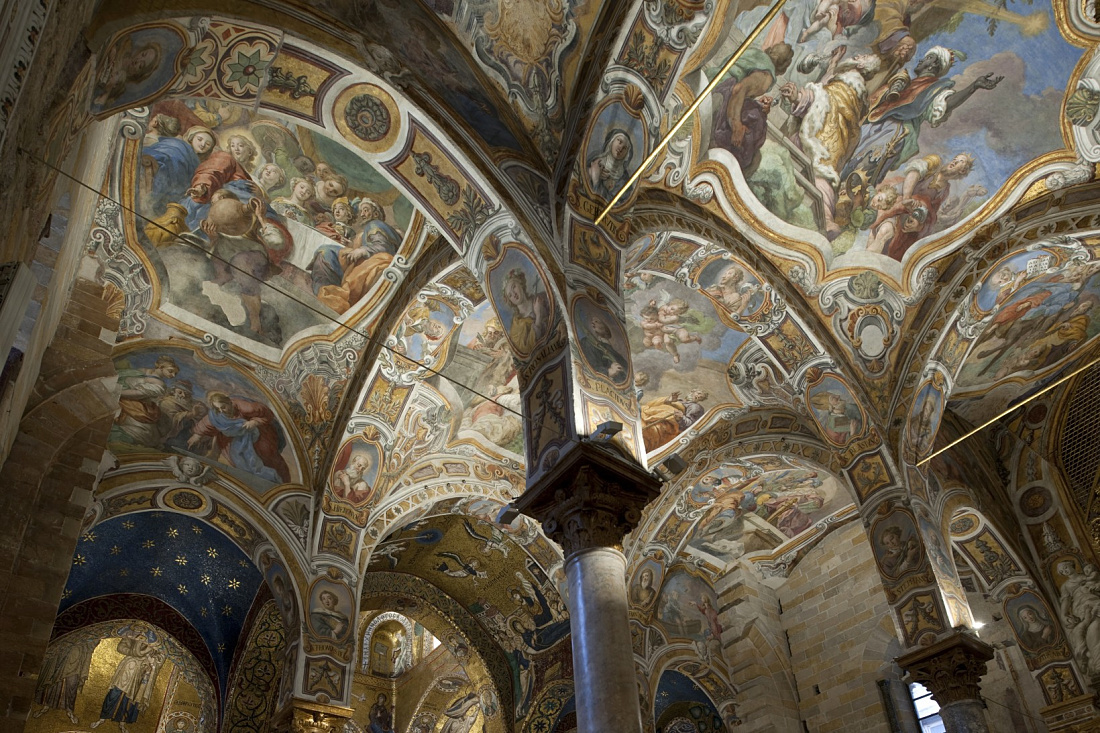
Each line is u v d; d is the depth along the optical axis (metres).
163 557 15.66
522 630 17.59
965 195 12.38
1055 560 15.04
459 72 9.96
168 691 21.75
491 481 14.98
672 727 19.28
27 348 6.33
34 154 4.96
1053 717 14.13
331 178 11.71
